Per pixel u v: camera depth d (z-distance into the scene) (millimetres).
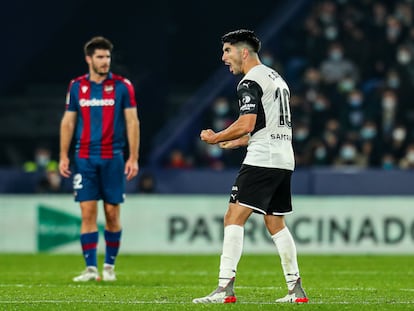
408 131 81562
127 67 90188
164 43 94625
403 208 60469
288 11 93062
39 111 92438
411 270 47906
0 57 94500
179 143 82562
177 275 44062
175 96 94812
